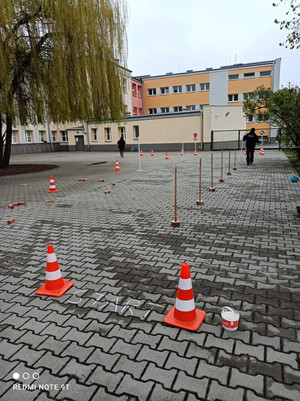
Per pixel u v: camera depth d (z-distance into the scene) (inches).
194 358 99.5
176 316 119.4
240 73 1721.2
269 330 112.9
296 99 561.0
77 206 335.6
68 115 594.9
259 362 96.8
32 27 548.7
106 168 708.7
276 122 622.2
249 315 122.6
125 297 140.0
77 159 1028.5
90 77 617.3
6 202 368.5
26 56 589.3
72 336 113.3
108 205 335.0
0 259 192.1
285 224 241.9
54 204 350.3
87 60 604.4
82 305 134.6
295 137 619.8
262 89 650.2
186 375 92.4
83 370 96.3
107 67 653.9
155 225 251.0
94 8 599.2
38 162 948.0
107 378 92.6
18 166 796.0
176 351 103.2
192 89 1857.8
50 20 547.5
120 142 1051.9
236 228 235.6
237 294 139.0
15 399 86.8
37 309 132.6
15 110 647.1
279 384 88.0
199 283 149.9
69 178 561.3
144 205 327.3
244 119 1349.7
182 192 390.9
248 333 111.5
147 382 90.4
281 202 316.8
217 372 93.2
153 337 111.0
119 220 271.0
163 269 168.2
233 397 84.0
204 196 359.6
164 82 1903.3
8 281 161.3
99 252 196.1
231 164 682.2
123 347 106.2
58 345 108.6
